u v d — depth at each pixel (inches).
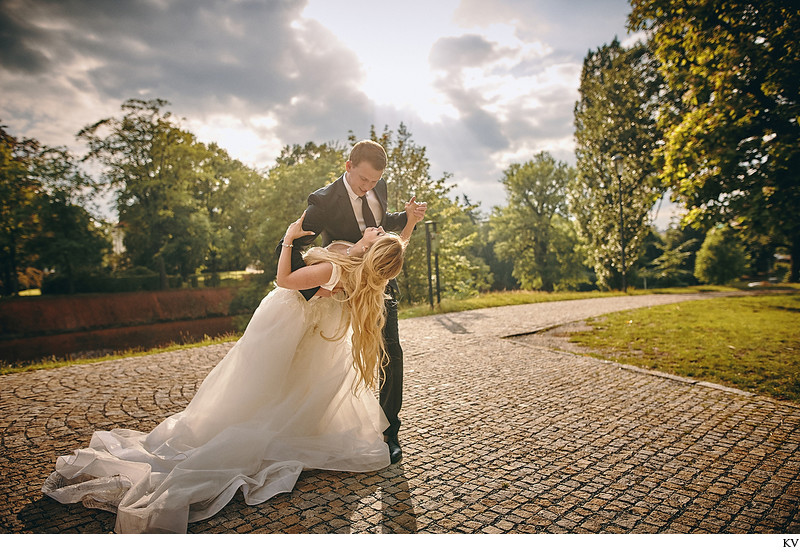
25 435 143.4
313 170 1228.5
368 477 112.8
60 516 95.2
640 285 1750.7
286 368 117.6
